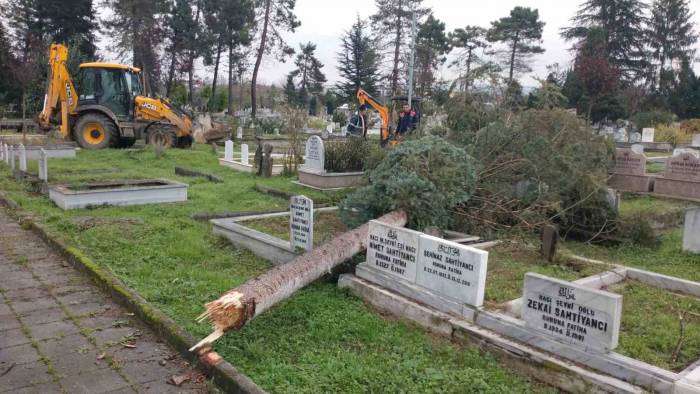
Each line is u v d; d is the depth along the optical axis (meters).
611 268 6.74
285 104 28.53
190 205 10.79
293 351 4.62
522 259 7.28
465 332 4.80
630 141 35.78
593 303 4.14
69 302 5.66
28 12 50.81
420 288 5.42
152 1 44.94
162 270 6.66
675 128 36.03
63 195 10.02
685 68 64.56
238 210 10.49
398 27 50.53
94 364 4.36
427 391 3.98
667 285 6.32
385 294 5.57
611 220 8.82
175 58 51.03
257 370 4.27
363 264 6.12
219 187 13.20
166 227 8.70
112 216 9.40
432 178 7.86
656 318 5.25
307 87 74.69
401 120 18.56
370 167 10.80
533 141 9.14
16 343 4.69
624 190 14.91
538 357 4.29
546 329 4.43
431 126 11.83
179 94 45.78
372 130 34.84
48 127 22.89
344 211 8.12
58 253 7.41
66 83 21.56
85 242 7.70
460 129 11.07
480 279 4.94
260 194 12.54
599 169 9.53
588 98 39.88
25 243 7.93
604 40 53.81
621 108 44.84
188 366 4.37
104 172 15.09
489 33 55.72
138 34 44.78
